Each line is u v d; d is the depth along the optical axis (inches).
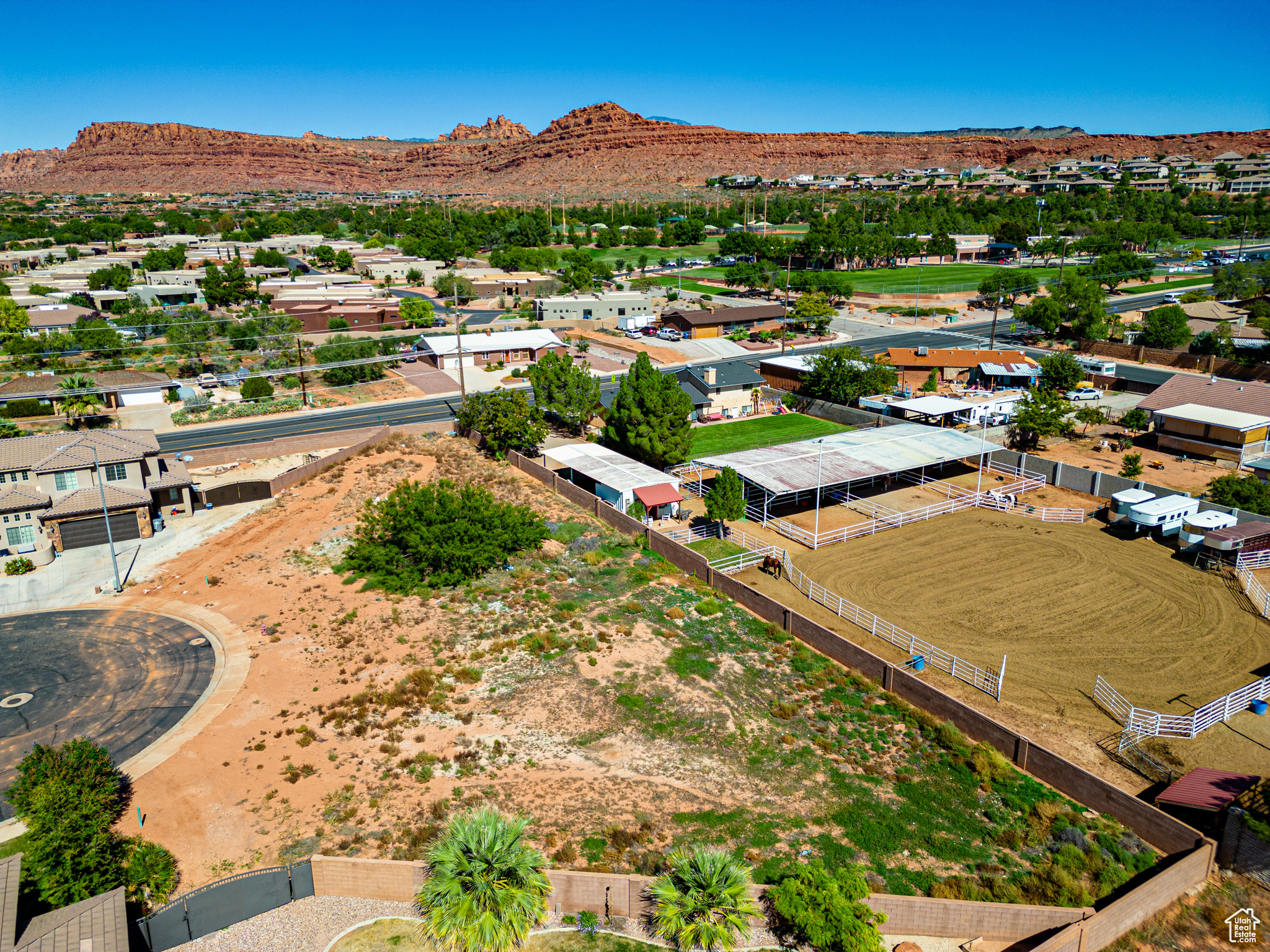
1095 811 1210.6
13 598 1996.8
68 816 1050.1
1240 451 2753.4
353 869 1060.5
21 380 3629.4
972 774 1300.4
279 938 1003.9
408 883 1056.8
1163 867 1087.6
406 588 2000.5
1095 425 3341.5
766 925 1005.2
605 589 1987.0
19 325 4854.8
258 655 1705.2
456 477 2802.7
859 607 1851.6
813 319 5452.8
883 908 998.4
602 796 1251.8
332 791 1274.6
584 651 1685.5
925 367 3954.2
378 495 2635.3
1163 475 2709.2
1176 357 4471.0
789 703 1499.8
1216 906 1020.5
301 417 3688.5
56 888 1006.4
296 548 2277.3
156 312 5442.9
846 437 2792.8
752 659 1658.5
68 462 2285.9
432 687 1566.2
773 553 2148.1
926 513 2447.1
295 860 1125.1
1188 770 1283.2
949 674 1585.9
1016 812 1213.1
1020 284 6471.5
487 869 990.4
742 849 1127.0
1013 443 3127.5
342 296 5969.5
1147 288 6899.6
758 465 2480.3
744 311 5570.9
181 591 2023.9
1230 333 4576.8
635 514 2361.0
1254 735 1374.3
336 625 1829.5
